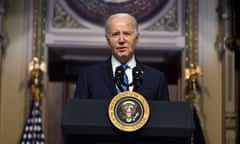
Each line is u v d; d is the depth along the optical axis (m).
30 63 21.73
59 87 24.11
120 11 22.67
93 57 24.08
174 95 24.14
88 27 22.52
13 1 22.67
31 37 22.41
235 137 21.50
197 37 22.55
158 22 22.66
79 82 7.40
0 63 21.97
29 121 21.11
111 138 6.03
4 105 21.98
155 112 6.06
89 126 5.92
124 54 7.07
